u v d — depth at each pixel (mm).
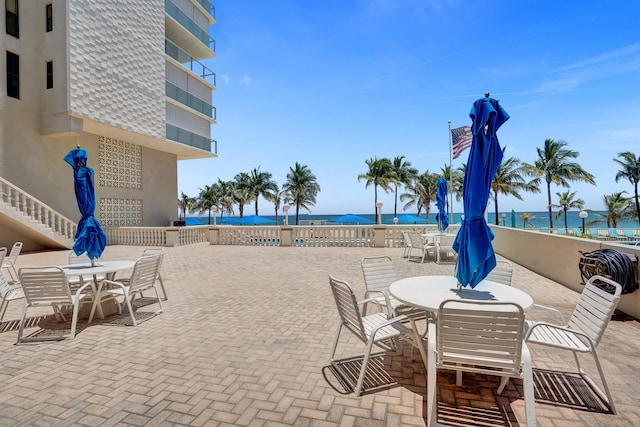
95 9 16141
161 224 23422
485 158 3314
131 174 21062
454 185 48406
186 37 24250
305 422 2541
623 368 3369
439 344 2494
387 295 4062
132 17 18328
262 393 2969
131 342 4219
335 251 14422
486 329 2398
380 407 2748
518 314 2340
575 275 6840
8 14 14430
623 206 42969
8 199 12789
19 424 2523
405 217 33594
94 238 5711
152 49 19750
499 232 12516
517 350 2361
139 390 3027
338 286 3385
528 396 2322
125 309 5727
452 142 15375
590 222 47125
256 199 55656
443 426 2488
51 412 2684
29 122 15031
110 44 16906
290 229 16625
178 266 10445
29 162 15078
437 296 3311
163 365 3543
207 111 25203
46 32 15367
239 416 2623
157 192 23125
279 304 5957
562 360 3576
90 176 5973
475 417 2604
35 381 3207
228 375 3311
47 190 15844
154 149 23000
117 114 17250
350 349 3961
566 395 2896
